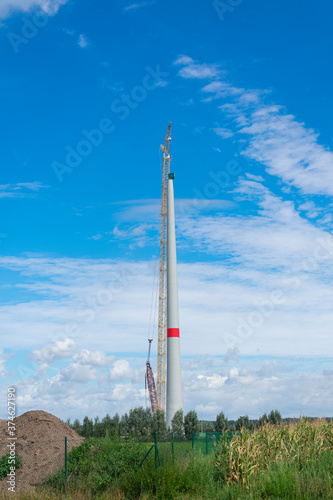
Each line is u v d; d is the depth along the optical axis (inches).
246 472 789.2
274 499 700.7
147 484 820.0
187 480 796.0
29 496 852.6
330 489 708.7
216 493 757.9
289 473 765.3
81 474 988.6
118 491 842.2
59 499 832.3
